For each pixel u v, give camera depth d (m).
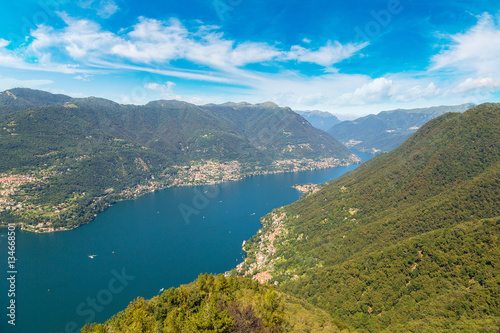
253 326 48.19
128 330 58.09
